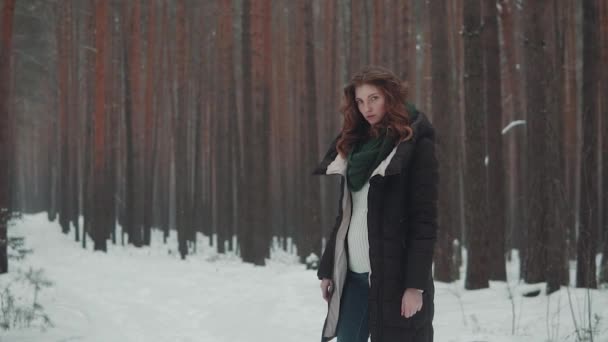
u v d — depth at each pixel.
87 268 13.76
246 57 18.23
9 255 12.52
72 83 29.66
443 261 10.60
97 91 21.78
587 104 8.74
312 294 8.91
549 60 8.68
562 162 13.45
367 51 23.70
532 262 8.70
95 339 5.93
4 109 12.04
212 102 28.20
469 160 9.74
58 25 27.53
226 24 21.62
